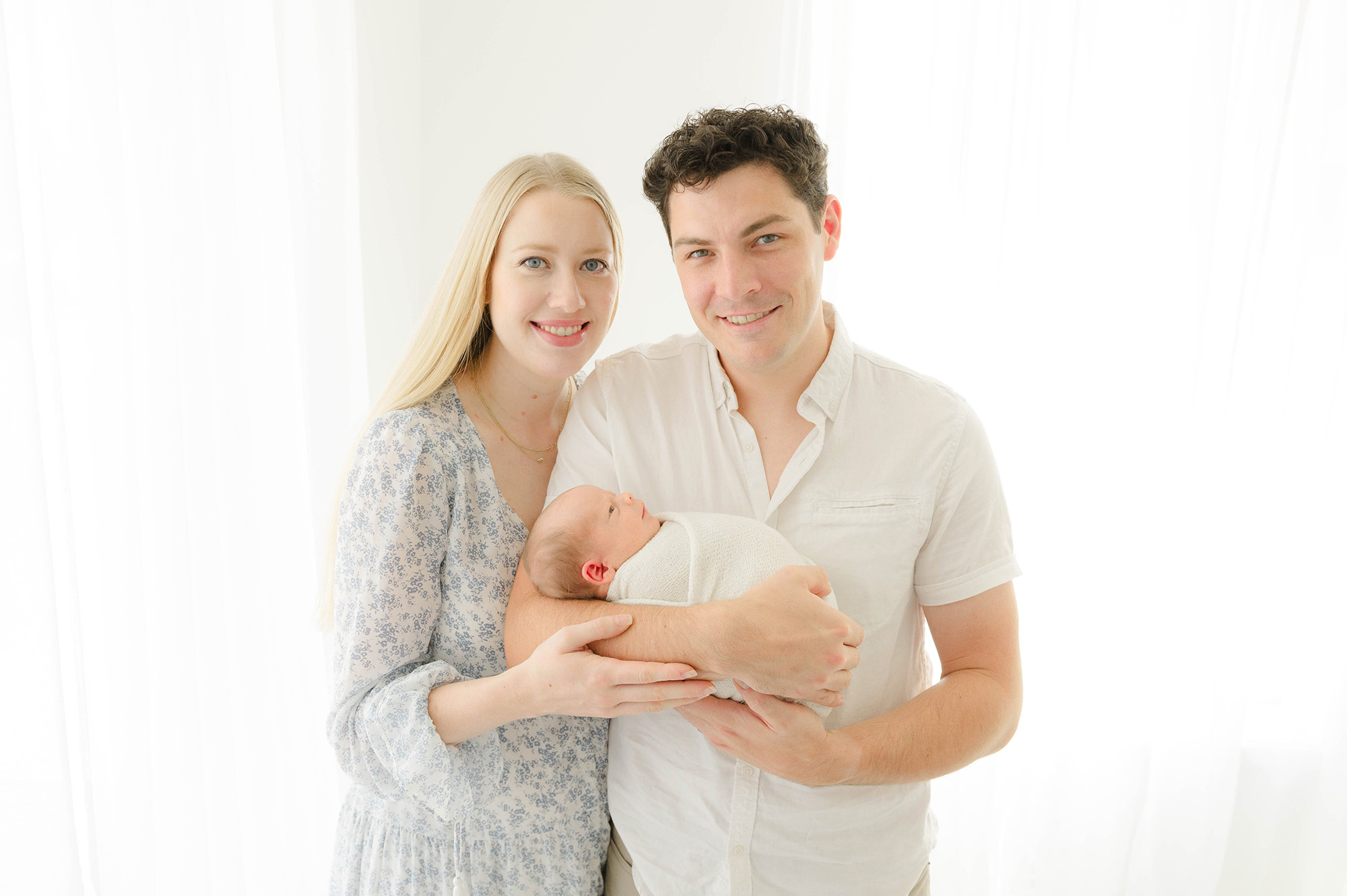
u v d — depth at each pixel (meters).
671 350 1.22
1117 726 2.19
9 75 1.08
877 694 1.12
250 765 1.65
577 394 1.26
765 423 1.14
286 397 1.77
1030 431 2.21
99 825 1.30
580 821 1.18
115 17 1.35
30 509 1.09
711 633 0.91
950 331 2.22
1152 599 2.15
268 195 1.72
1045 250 2.16
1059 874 2.25
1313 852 2.13
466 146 2.42
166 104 1.42
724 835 1.08
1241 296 2.07
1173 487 2.12
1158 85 2.06
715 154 0.98
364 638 1.08
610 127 2.38
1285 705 2.22
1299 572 2.14
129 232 1.38
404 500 1.09
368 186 2.20
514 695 0.98
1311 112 2.01
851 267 2.28
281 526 1.77
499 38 2.37
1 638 1.09
